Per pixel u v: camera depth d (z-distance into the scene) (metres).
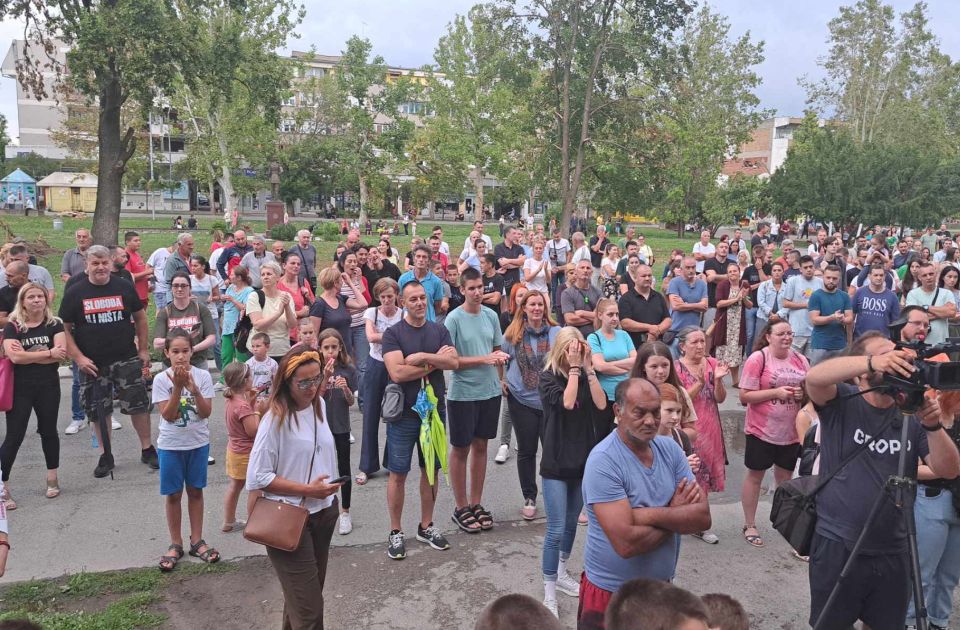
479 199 57.12
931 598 4.30
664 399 4.21
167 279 10.59
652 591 2.34
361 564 5.31
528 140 46.19
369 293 10.62
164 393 5.22
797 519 3.59
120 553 5.45
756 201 48.41
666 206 48.44
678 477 3.42
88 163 59.84
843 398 3.47
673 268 15.38
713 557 5.49
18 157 79.81
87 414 6.92
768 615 4.68
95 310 6.77
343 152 58.44
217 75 23.50
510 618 2.14
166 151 75.81
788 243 14.13
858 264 15.34
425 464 5.30
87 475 7.03
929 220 42.31
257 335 7.11
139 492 6.65
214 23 34.75
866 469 3.39
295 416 3.88
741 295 10.46
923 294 9.11
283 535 3.66
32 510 6.21
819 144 45.81
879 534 3.33
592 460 3.31
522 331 5.87
